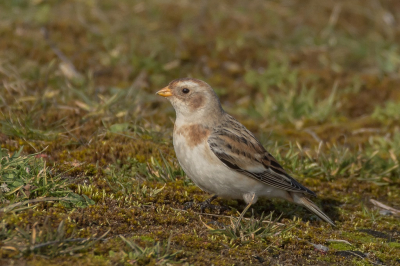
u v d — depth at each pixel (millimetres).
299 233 8211
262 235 7770
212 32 17297
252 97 14938
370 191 10594
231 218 8180
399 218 9578
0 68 12945
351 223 9133
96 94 12562
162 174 9477
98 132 10664
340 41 18062
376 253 8008
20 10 16344
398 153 11836
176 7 18219
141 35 16281
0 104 11227
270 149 11203
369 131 13156
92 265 6238
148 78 14641
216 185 8586
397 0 21500
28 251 6195
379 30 19672
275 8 19406
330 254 7832
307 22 18953
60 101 11992
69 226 6965
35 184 7648
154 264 6449
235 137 8688
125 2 17875
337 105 14305
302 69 16125
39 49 14625
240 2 19344
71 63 14438
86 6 17203
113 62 14852
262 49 16922
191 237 7355
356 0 21000
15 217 6836
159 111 12953
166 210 8203
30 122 10547
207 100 8906
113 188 8547
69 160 9523
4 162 7762
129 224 7496
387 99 15180
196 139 8602
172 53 15836
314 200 9945
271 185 8672
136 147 10203
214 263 6883
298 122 13422
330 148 11695
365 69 16859
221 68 15883
